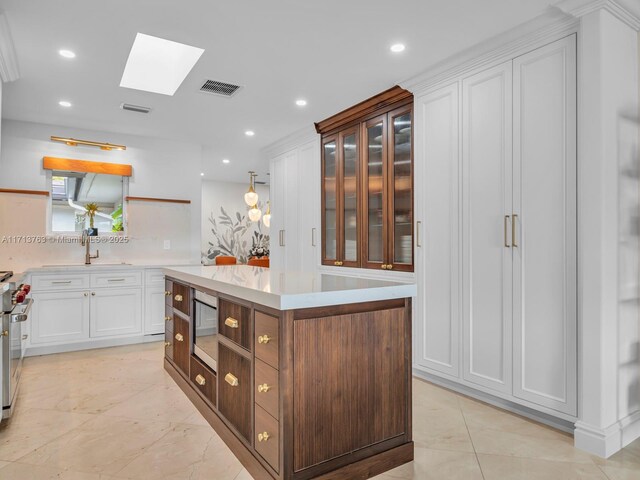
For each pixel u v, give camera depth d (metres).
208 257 8.74
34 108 3.84
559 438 2.26
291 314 1.64
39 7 2.24
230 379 2.07
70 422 2.46
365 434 1.84
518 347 2.50
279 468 1.63
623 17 2.20
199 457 2.05
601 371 2.08
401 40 2.61
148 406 2.70
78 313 4.12
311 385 1.68
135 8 2.25
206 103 3.73
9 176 4.14
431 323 3.07
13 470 1.94
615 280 2.15
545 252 2.37
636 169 2.28
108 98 3.60
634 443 2.19
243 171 7.44
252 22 2.40
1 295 2.42
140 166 4.82
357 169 3.87
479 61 2.73
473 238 2.77
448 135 2.96
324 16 2.34
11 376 2.56
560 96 2.31
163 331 4.58
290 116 4.11
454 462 2.00
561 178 2.30
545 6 2.22
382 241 3.58
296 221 4.78
